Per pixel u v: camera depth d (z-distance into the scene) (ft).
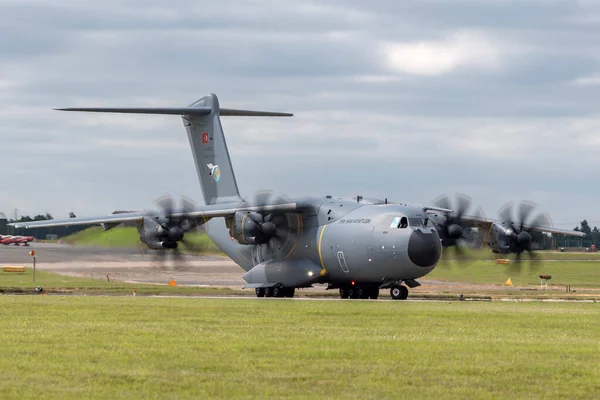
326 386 163.43
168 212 446.60
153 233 445.37
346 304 355.56
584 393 160.86
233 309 314.76
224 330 242.78
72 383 163.73
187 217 447.42
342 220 438.40
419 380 169.99
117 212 468.75
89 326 248.73
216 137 489.67
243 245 479.00
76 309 303.89
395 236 412.16
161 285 547.49
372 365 184.65
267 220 449.48
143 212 449.48
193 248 456.45
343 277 443.32
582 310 326.85
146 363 184.65
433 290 550.77
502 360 193.26
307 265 452.76
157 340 219.00
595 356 200.13
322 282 457.27
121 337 224.12
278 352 200.13
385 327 257.55
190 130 504.02
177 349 203.72
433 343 218.79
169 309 309.42
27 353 196.54
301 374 173.99
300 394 156.76
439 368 182.39
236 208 450.71
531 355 200.44
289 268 457.68
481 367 184.14
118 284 536.01
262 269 467.11
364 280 435.94
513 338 232.32
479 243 466.70
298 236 457.27
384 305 350.84
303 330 245.24
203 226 509.35
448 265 469.57
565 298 454.81
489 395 158.10
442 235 455.22
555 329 256.11
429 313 307.37
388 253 414.21
